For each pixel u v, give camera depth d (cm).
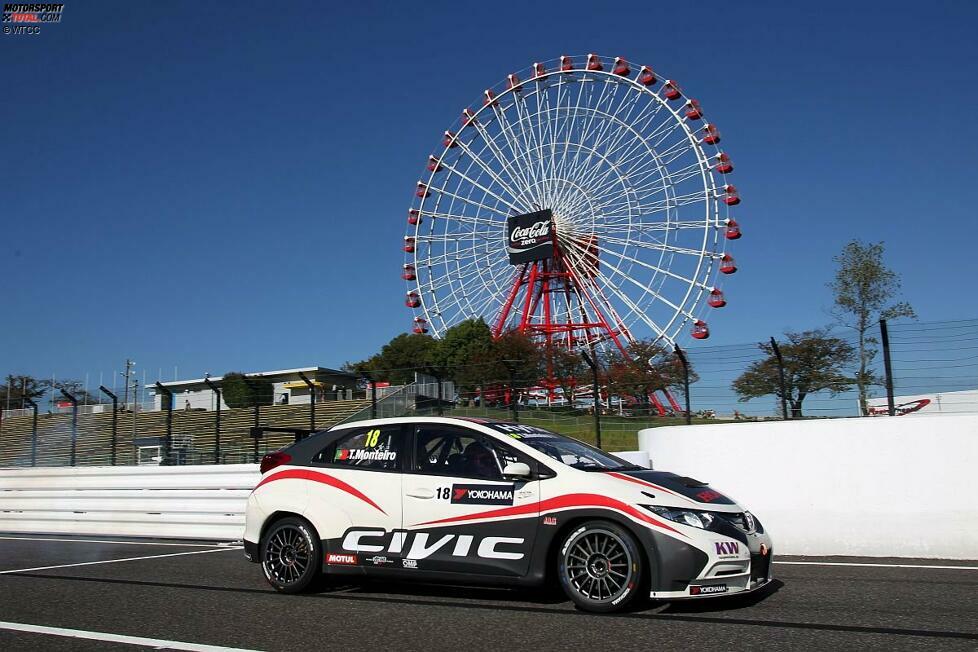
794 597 604
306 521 667
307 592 673
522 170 4397
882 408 1761
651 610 562
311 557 657
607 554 557
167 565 852
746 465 891
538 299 4247
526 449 609
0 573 809
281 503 675
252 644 494
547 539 575
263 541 688
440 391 1839
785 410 1412
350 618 562
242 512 1067
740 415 1745
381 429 678
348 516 651
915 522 807
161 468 1141
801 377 1531
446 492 619
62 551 993
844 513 838
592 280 4091
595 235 4125
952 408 1766
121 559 905
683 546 536
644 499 555
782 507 867
